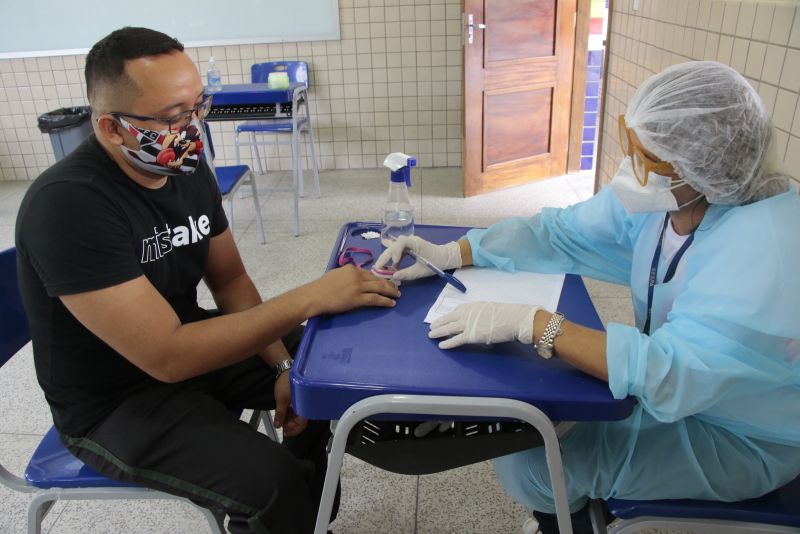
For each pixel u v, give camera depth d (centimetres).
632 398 90
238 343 109
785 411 97
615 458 107
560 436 109
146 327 106
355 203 402
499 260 126
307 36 438
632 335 91
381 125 462
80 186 103
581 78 421
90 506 170
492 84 392
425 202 402
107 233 104
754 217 95
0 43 440
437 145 466
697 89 94
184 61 108
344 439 90
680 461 104
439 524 160
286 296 110
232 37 442
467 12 368
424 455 101
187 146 111
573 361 92
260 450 110
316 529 102
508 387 89
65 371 113
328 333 103
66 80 450
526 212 379
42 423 200
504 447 101
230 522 108
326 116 462
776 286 87
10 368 230
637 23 272
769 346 89
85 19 436
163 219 118
